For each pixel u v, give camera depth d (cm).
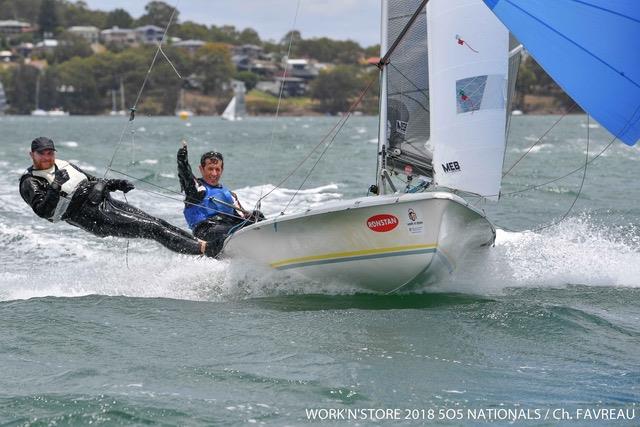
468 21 2875
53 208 3030
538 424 1812
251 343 2366
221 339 2406
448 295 2975
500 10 2722
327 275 2984
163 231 3161
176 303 2873
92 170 8075
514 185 6875
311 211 2841
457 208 2744
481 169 2900
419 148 3084
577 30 2655
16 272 3425
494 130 2894
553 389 2011
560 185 6831
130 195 5725
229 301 2927
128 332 2478
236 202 3319
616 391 1997
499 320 2583
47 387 2008
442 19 2900
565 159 10056
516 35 2700
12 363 2192
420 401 1933
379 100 3117
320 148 13100
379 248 2845
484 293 3033
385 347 2323
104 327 2530
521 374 2114
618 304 2861
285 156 10781
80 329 2500
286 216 2889
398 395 1969
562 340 2391
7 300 2900
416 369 2141
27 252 3859
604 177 7562
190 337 2427
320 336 2428
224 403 1912
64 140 16162
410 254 2820
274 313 2722
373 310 2750
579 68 2667
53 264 3591
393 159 3128
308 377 2078
